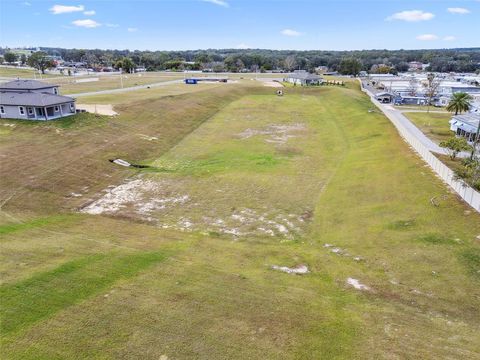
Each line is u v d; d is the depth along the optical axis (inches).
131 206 1296.8
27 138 1808.6
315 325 673.6
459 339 653.3
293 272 890.1
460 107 2513.5
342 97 3654.0
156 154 1930.4
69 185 1418.6
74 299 709.9
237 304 728.3
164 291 758.5
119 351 588.4
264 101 3678.6
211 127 2571.4
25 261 837.2
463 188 1197.1
